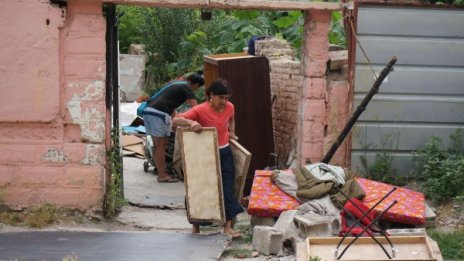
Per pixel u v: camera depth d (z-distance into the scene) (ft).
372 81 48.26
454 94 49.08
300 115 48.98
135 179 61.77
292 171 43.78
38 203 44.04
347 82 48.08
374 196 42.01
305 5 46.09
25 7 42.86
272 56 65.31
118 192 47.62
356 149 48.67
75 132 44.14
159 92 60.59
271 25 80.07
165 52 103.45
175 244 38.22
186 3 44.68
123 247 37.37
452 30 48.67
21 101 43.29
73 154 43.91
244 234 41.98
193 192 40.60
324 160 46.03
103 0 43.21
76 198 44.11
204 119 40.88
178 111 74.90
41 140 43.88
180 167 42.68
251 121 55.88
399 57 48.47
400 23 48.32
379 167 48.49
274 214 41.04
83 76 43.73
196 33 97.14
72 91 43.78
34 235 40.01
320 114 47.91
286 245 38.17
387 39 48.32
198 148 40.29
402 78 48.65
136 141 75.41
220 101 40.60
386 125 48.78
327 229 37.70
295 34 76.28
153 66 103.45
